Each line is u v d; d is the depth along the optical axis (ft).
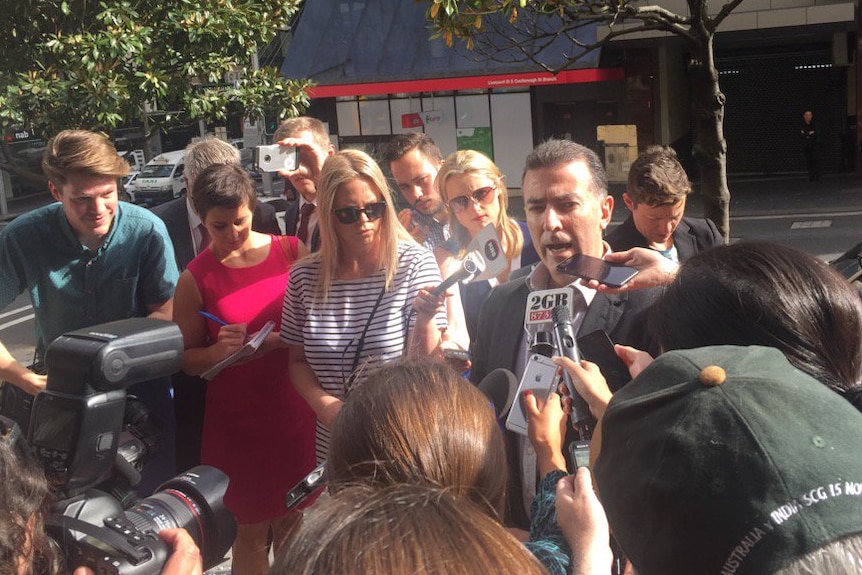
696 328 4.64
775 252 4.75
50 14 38.34
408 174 15.60
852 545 3.33
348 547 2.94
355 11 77.20
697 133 19.44
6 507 4.87
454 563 2.83
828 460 3.49
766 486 3.46
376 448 4.80
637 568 3.87
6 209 100.78
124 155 42.45
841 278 4.70
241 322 12.44
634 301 8.86
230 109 43.34
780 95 79.05
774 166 80.38
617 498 3.91
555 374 7.32
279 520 12.95
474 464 4.81
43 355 13.12
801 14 67.67
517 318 9.41
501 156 80.28
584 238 9.20
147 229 12.85
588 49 19.40
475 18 19.80
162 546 6.56
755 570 3.41
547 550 5.38
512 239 13.46
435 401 4.95
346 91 76.95
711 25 18.56
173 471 13.05
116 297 12.84
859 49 73.26
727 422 3.65
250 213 12.45
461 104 79.92
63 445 7.20
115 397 7.52
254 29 40.29
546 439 6.98
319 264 11.21
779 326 4.47
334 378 11.00
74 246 12.53
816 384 3.86
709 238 14.97
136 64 38.34
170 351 7.91
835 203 66.33
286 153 15.55
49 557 5.24
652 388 4.02
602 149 78.18
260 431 12.57
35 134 39.24
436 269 11.19
